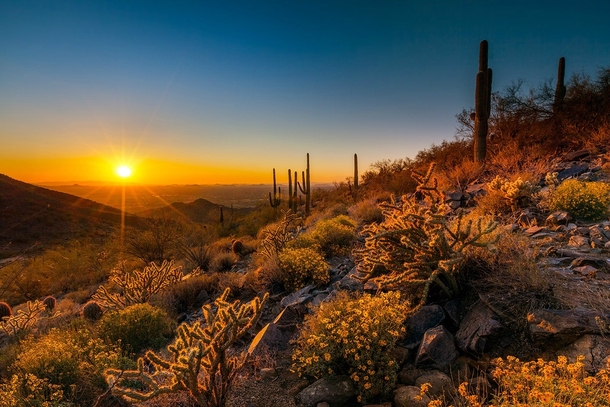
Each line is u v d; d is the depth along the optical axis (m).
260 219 22.20
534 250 4.29
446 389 3.00
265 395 3.46
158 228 14.67
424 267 4.04
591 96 11.67
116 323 5.50
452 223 5.00
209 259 12.02
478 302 3.80
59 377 3.88
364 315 3.52
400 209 4.61
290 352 4.19
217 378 3.54
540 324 3.16
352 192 19.44
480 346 3.27
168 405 3.46
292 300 5.63
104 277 15.06
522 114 13.93
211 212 29.91
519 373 2.69
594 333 2.99
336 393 3.24
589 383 2.33
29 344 5.14
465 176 11.48
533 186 7.15
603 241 4.88
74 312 8.39
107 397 3.81
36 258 17.50
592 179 8.09
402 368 3.39
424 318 3.79
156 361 2.79
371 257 4.73
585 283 3.69
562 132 11.67
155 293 8.07
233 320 3.05
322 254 8.20
